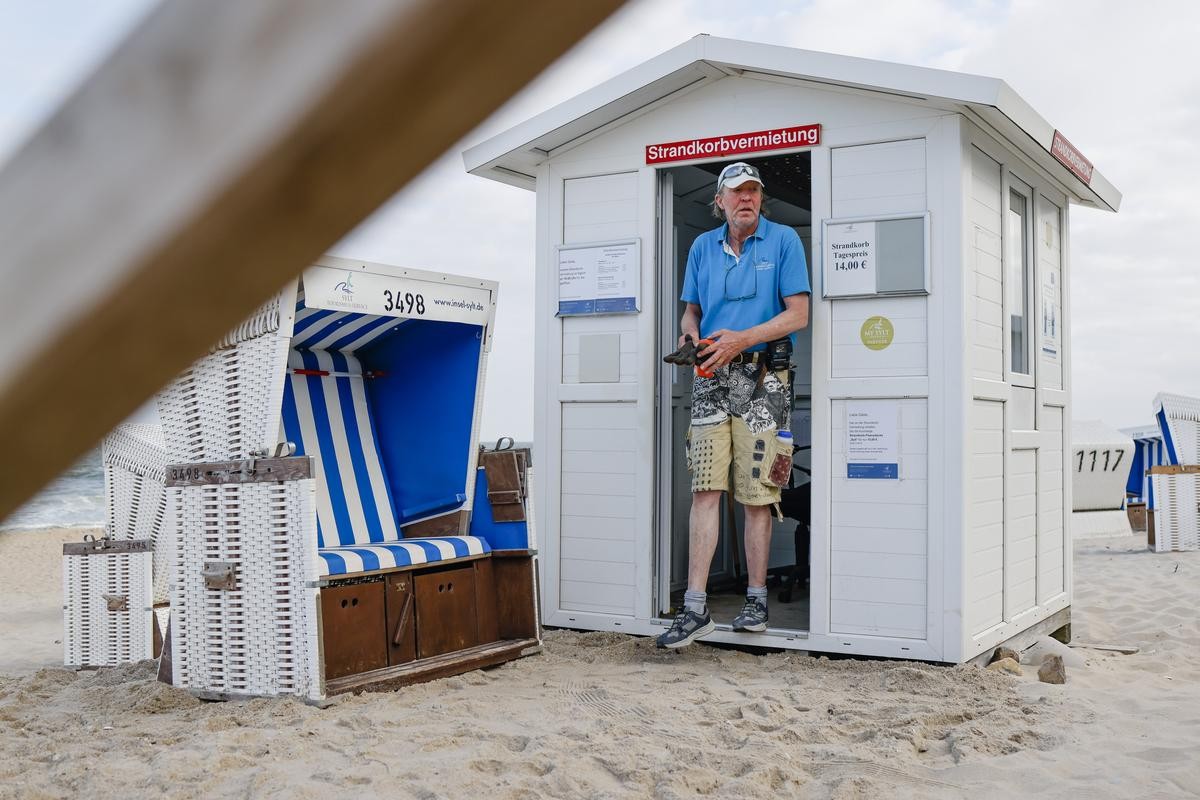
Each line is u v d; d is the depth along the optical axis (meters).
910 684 4.88
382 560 4.74
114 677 5.19
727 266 5.72
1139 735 4.04
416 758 3.62
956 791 3.47
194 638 4.62
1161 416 11.72
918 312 5.39
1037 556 6.38
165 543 5.78
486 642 5.39
